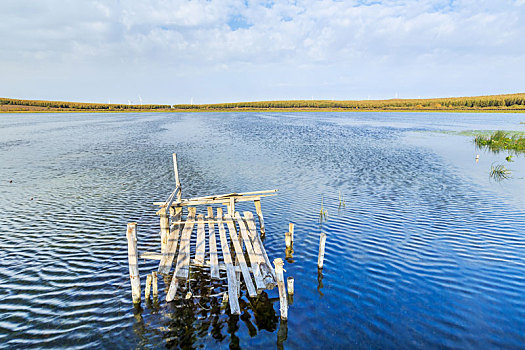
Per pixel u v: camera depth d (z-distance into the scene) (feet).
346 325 32.50
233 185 84.69
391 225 56.70
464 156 125.70
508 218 59.26
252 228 51.47
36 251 48.06
